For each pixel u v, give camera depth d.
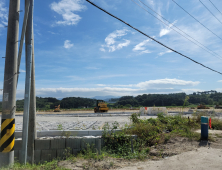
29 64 6.93
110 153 8.58
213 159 5.87
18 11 6.36
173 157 6.44
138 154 7.36
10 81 6.05
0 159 5.88
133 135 9.80
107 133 10.01
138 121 12.66
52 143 9.01
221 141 8.17
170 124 11.88
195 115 14.26
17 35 6.29
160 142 8.85
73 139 9.20
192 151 6.89
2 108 6.02
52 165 6.06
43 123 15.34
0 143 5.94
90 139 9.30
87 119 19.19
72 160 6.62
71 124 14.48
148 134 9.93
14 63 6.16
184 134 9.41
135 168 5.59
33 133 8.44
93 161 6.44
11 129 6.03
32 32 7.34
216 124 11.88
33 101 8.42
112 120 17.59
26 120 6.67
